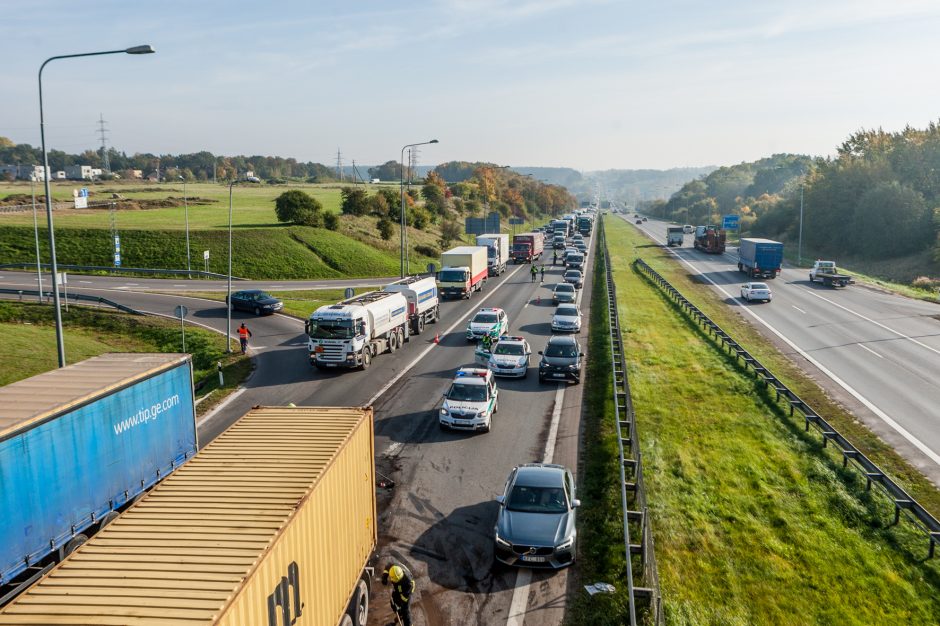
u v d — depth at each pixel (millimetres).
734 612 12625
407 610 11578
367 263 74625
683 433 22281
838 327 42656
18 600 6957
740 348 32719
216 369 31984
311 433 12078
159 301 50219
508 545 13758
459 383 23281
